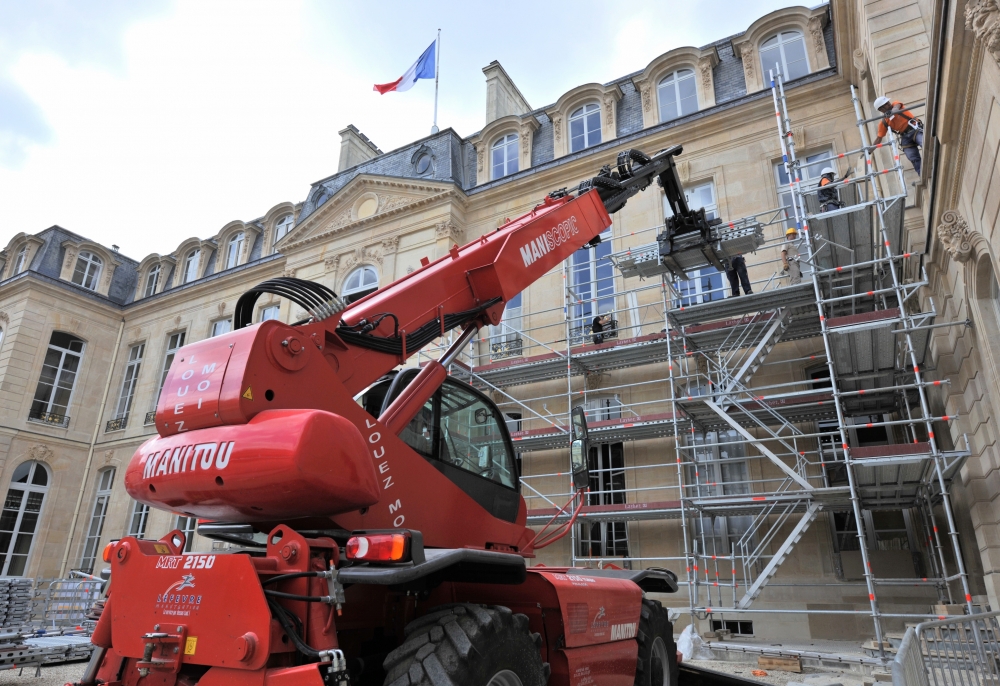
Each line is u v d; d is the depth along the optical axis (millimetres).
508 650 3217
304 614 2852
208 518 3578
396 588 3545
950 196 8023
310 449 2965
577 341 15805
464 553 3037
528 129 19125
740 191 15086
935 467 9070
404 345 4270
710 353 13711
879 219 10062
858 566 11680
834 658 8758
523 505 5320
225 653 2801
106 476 24625
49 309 24844
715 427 13266
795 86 15039
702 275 14984
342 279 19875
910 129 9781
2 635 8469
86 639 9891
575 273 16781
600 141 17812
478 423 5062
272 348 3354
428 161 20000
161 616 3082
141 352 26266
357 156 24516
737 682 6129
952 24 5844
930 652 5094
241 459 3055
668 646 5828
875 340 10336
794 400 12289
